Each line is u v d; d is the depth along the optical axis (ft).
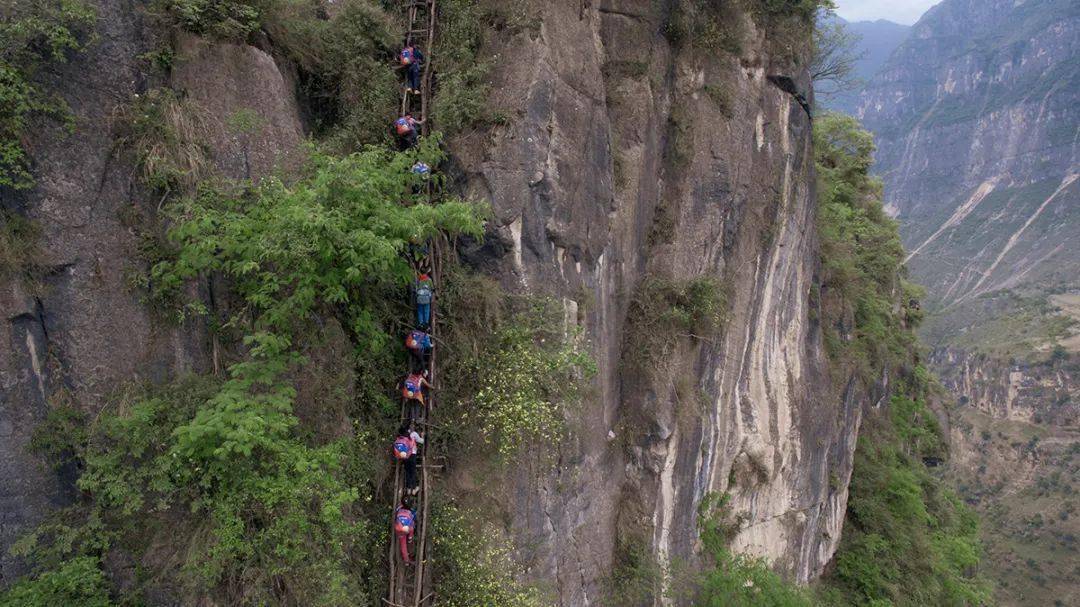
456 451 31.65
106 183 23.58
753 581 47.16
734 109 45.83
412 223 26.08
